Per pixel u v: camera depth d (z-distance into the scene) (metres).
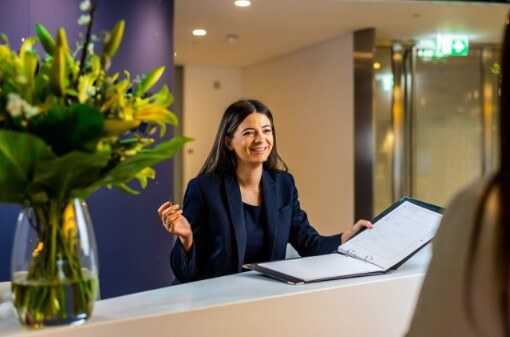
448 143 8.34
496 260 0.82
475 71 8.39
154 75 1.47
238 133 2.54
